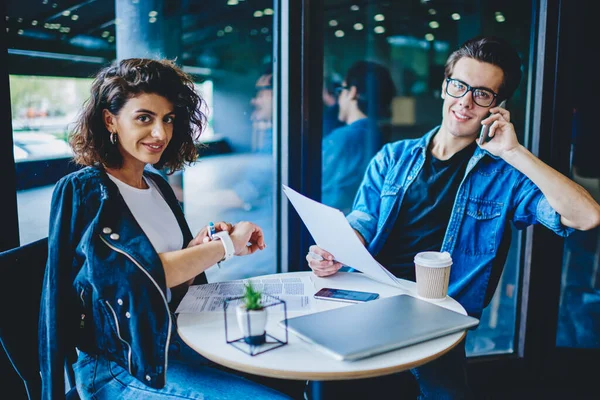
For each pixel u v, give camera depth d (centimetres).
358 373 96
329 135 262
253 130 278
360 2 339
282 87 202
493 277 172
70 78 341
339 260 152
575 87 211
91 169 132
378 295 137
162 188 159
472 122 161
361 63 266
